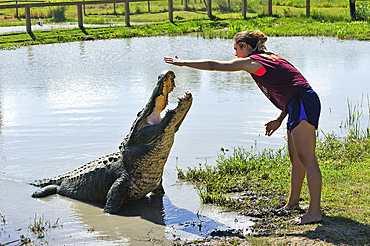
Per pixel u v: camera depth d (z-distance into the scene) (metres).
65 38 25.92
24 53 20.67
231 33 26.31
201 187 6.10
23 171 6.80
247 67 4.39
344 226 4.16
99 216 5.27
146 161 5.44
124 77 14.33
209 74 15.20
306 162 4.30
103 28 30.44
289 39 24.02
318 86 12.02
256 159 6.85
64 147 7.76
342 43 21.73
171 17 33.47
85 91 12.29
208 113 9.80
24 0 46.38
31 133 8.60
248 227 4.57
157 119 5.54
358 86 11.88
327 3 42.59
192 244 4.22
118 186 5.50
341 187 5.28
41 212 5.44
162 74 5.32
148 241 4.38
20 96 11.88
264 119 9.25
